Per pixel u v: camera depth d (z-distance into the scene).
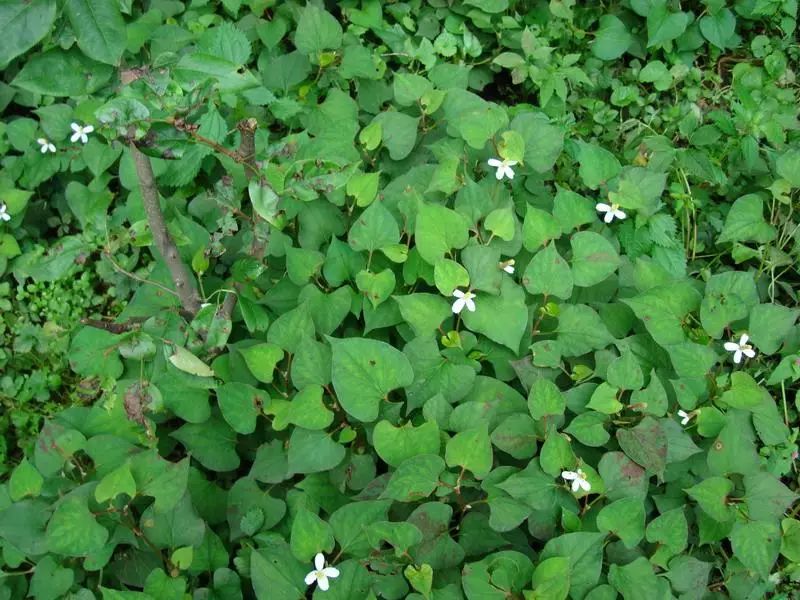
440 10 1.01
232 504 0.68
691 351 0.73
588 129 0.98
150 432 0.69
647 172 0.85
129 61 0.91
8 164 0.90
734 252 0.87
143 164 0.58
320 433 0.68
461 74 0.93
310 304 0.74
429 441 0.65
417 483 0.64
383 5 1.02
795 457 0.78
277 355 0.71
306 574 0.61
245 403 0.71
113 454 0.69
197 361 0.65
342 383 0.67
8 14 0.38
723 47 1.01
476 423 0.68
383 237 0.76
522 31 1.01
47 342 0.85
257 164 0.58
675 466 0.71
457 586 0.61
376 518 0.63
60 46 0.43
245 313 0.67
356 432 0.70
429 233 0.74
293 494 0.68
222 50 0.76
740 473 0.70
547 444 0.65
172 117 0.48
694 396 0.72
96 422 0.72
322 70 0.93
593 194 0.91
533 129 0.84
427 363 0.71
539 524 0.66
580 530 0.65
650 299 0.76
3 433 0.82
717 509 0.67
